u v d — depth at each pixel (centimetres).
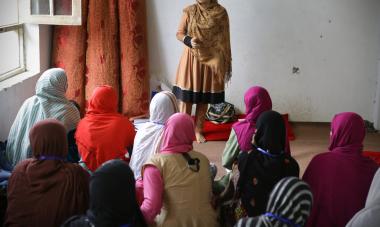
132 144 338
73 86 498
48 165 247
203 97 466
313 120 566
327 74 549
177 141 254
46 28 485
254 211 252
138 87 518
